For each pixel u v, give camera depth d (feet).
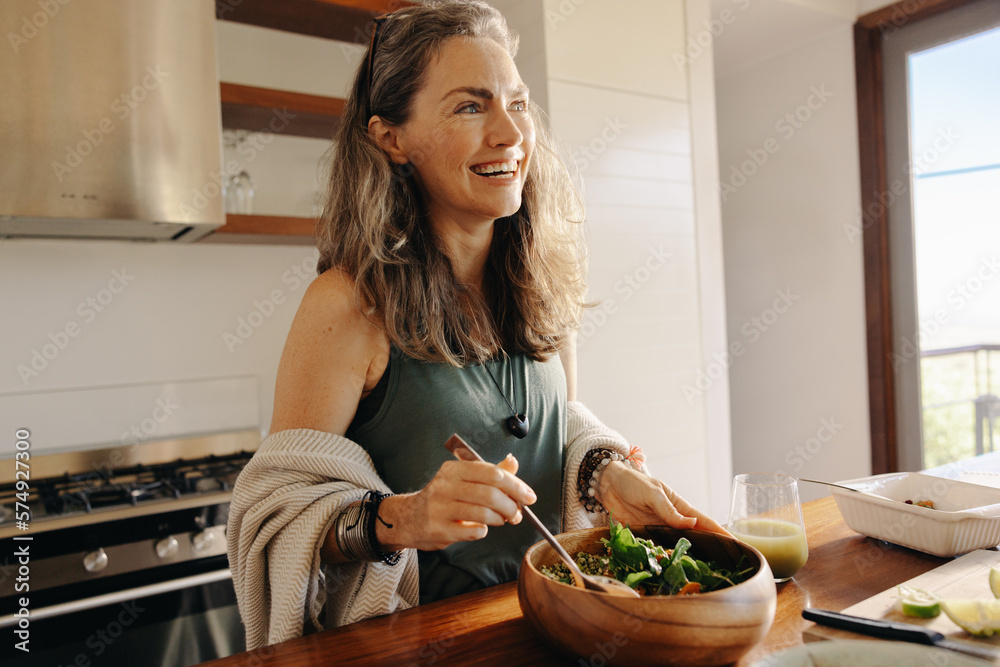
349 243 3.04
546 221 3.57
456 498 2.31
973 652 1.94
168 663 5.76
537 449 3.26
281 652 2.25
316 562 2.69
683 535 2.55
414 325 2.95
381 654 2.21
